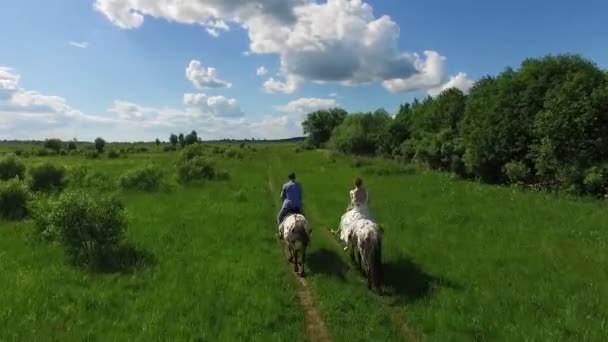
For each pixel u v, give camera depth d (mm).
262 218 20219
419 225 17562
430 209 20406
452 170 39625
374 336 9141
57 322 9508
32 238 15758
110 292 11125
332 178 34500
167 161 53531
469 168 36375
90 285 11734
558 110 27016
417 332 9281
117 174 35062
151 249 14844
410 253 14117
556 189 26594
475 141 34719
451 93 52531
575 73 29672
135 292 11328
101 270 12906
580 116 26016
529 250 14148
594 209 19875
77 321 9562
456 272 12305
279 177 37750
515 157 32344
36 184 27719
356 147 67562
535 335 8594
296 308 10602
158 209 21797
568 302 10055
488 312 9758
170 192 27891
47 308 10133
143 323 9477
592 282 11266
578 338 8523
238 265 13414
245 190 28641
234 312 10211
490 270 12359
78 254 13758
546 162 27656
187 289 11453
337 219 19656
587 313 9547
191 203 23781
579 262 12773
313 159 59969
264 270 13031
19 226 17906
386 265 13148
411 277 12141
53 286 11445
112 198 14852
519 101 32625
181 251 14906
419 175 34562
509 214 18969
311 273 13031
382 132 62469
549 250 13906
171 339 8781
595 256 13234
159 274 12516
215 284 11797
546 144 27500
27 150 76750
